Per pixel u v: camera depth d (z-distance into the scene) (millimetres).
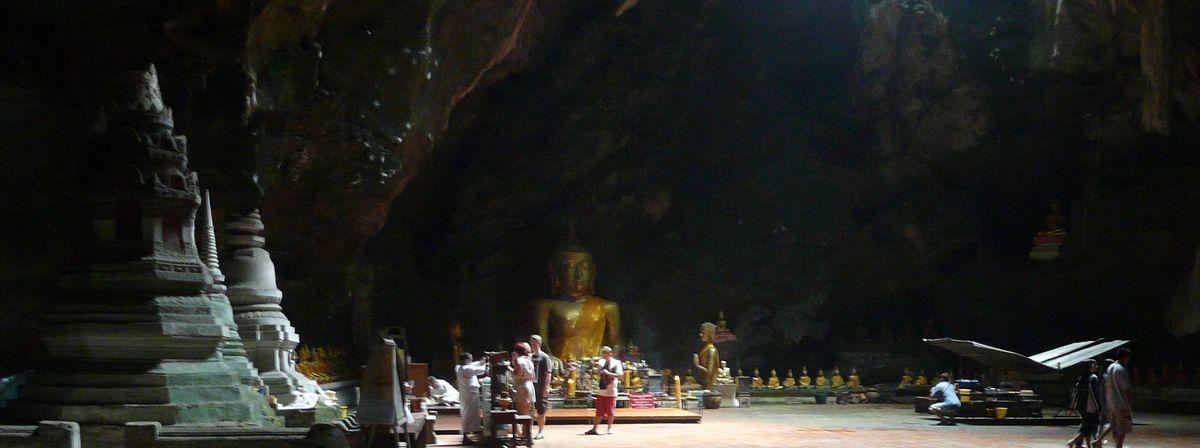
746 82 40656
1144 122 26750
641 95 38094
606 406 22125
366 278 30094
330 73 22344
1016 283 37719
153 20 17188
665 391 30922
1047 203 39000
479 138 37812
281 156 21172
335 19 22391
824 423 25344
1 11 16188
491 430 18641
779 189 39625
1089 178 36812
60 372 12969
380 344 13195
